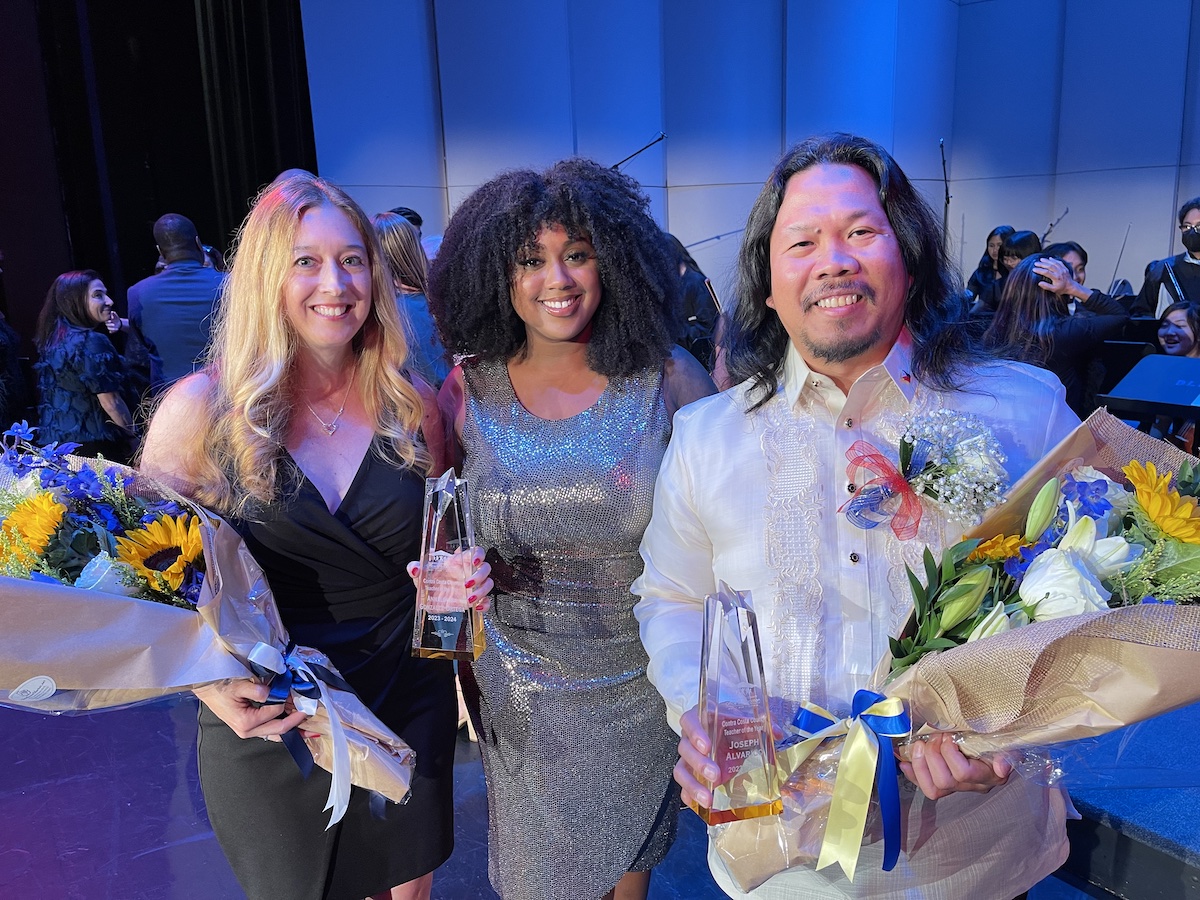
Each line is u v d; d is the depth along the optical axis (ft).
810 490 3.64
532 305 5.06
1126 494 3.10
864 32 23.98
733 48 23.04
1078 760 3.19
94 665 3.62
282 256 4.49
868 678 3.49
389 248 9.75
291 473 4.65
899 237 3.63
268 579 4.67
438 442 5.42
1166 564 2.86
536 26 19.13
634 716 5.23
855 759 3.00
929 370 3.69
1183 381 10.53
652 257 5.16
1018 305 13.52
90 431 12.39
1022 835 3.60
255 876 4.70
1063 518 3.15
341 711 4.23
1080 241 27.71
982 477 3.28
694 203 23.59
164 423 4.68
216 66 16.42
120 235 17.17
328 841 4.72
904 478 3.37
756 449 3.79
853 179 3.51
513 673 5.26
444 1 18.42
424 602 4.60
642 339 5.19
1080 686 2.82
